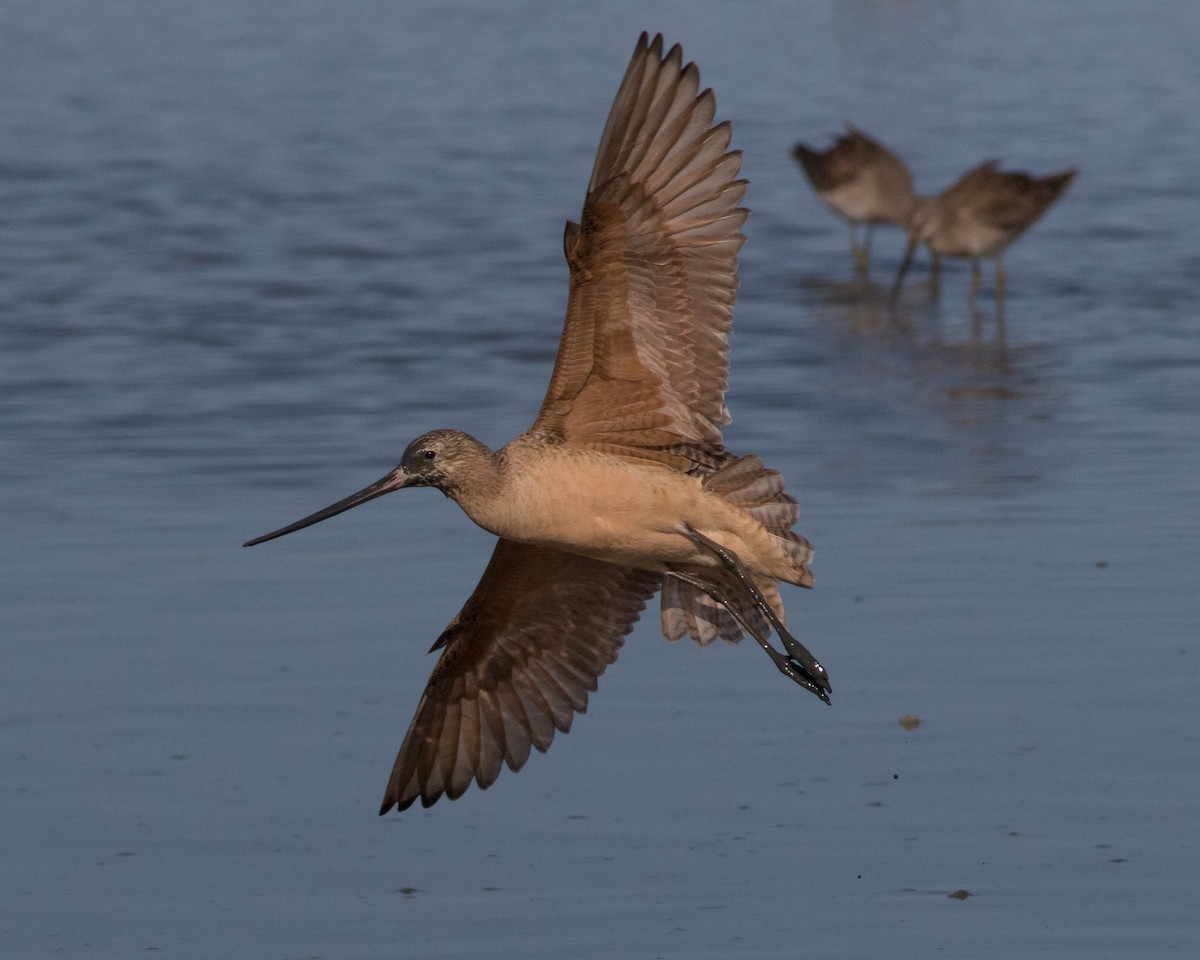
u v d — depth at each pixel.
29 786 11.04
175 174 33.91
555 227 29.69
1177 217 30.84
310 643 13.13
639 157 8.36
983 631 13.13
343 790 11.03
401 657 12.88
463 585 14.25
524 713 9.73
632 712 12.09
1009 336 23.83
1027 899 9.70
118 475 17.22
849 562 14.69
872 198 28.72
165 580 14.39
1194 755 11.16
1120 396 20.20
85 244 28.53
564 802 10.89
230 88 43.06
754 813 10.66
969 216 26.81
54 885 10.00
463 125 38.53
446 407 19.67
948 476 17.12
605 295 8.64
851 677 12.45
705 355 8.80
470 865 10.20
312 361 21.84
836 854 10.20
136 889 9.97
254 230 29.55
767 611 8.80
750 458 8.69
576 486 8.87
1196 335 23.33
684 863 10.14
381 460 17.66
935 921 9.51
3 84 43.19
